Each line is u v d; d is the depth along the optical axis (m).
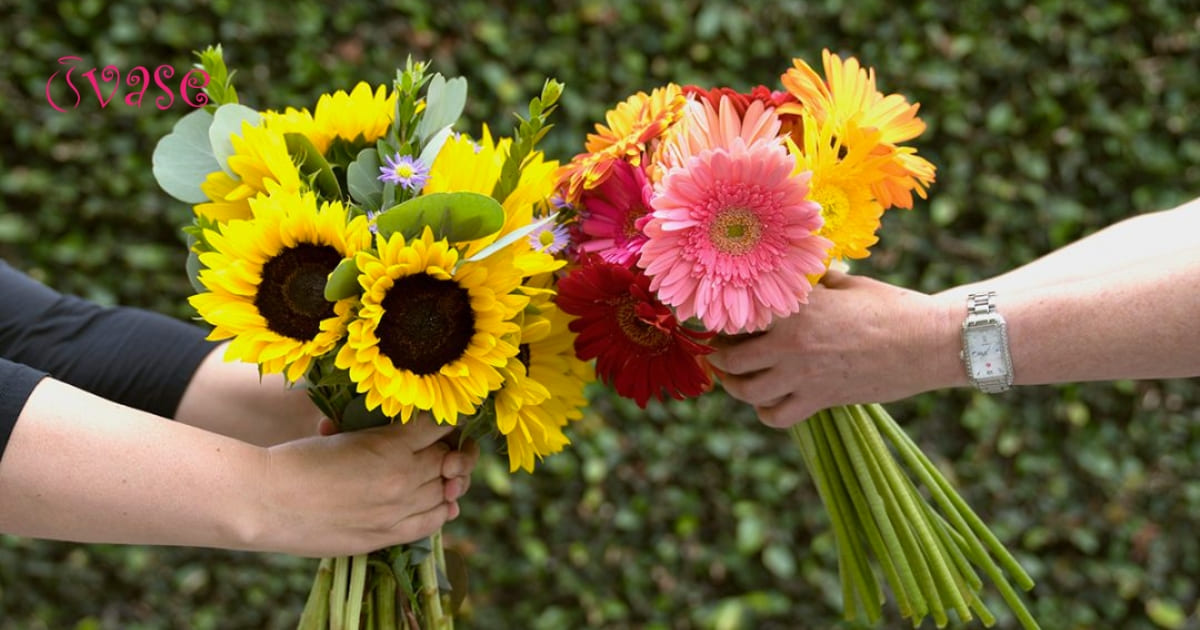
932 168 1.41
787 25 2.42
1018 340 1.38
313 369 1.35
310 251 1.31
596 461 2.41
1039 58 2.44
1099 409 2.48
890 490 1.47
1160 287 1.36
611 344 1.38
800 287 1.33
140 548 2.39
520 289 1.33
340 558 1.41
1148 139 2.46
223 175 1.34
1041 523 2.45
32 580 2.36
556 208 1.40
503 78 2.38
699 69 2.44
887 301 1.41
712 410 2.45
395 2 2.36
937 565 1.46
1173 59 2.46
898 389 1.42
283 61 2.36
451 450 1.43
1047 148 2.46
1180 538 2.46
